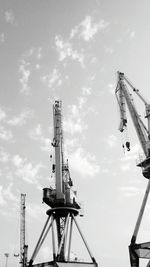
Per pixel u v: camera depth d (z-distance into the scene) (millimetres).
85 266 70125
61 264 68375
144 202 56531
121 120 68062
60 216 77312
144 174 59781
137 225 55719
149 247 54406
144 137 63250
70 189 80125
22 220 111062
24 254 100438
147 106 63906
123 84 70688
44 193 77625
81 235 74750
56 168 80875
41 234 75188
